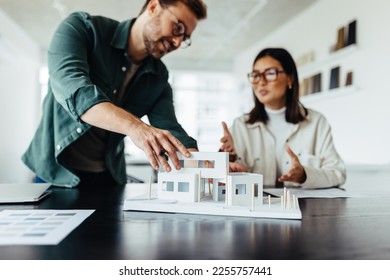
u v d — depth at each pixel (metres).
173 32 1.08
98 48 1.08
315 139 1.45
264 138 1.48
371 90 2.35
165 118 1.29
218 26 3.72
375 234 0.51
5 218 0.59
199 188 0.74
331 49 2.80
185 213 0.66
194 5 1.07
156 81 1.29
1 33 3.43
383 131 2.24
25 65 4.18
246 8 3.25
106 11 3.38
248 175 0.71
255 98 1.49
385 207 0.76
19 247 0.43
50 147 1.12
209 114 5.41
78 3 3.21
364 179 2.21
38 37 4.23
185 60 5.10
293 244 0.45
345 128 2.67
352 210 0.72
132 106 1.26
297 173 1.10
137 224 0.56
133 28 1.15
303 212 0.69
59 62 0.89
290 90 1.44
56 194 0.94
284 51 1.42
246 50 4.68
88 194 0.94
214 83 5.43
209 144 5.38
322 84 2.94
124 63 1.17
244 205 0.69
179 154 0.77
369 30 2.37
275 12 3.35
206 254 0.41
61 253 0.41
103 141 1.22
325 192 1.02
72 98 0.78
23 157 1.20
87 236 0.48
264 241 0.47
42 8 3.34
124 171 1.36
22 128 4.14
